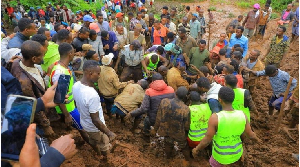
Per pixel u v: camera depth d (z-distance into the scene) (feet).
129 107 17.56
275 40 24.80
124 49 22.93
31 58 10.98
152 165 15.61
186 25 34.19
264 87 26.17
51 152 5.71
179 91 13.82
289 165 15.87
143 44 26.45
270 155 16.63
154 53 23.61
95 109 11.98
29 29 14.58
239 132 11.85
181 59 22.48
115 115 20.53
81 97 11.97
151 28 31.07
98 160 14.98
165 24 32.50
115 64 25.17
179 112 13.83
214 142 12.35
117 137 17.94
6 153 5.20
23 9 50.06
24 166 4.89
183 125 14.12
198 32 34.96
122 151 16.20
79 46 19.89
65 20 47.96
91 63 12.12
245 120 11.75
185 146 15.11
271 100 20.29
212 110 14.10
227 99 11.55
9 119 5.21
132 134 18.60
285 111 20.65
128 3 63.72
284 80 18.54
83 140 16.02
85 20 26.35
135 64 23.22
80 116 12.92
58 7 47.93
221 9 62.13
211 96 14.38
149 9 64.23
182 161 15.97
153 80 16.67
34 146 5.09
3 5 48.88
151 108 16.01
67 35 16.29
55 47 15.56
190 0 69.41
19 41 14.44
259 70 20.77
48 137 14.16
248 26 39.55
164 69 20.26
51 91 7.74
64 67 13.10
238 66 19.44
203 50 22.48
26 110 5.42
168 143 15.28
